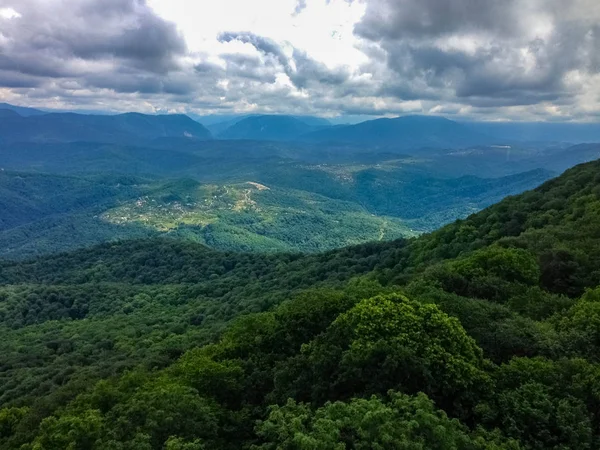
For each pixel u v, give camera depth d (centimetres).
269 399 1950
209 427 1697
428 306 1991
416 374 1675
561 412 1502
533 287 2850
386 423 1297
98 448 1500
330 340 1980
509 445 1373
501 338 2066
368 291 2820
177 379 2161
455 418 1487
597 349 1941
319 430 1335
